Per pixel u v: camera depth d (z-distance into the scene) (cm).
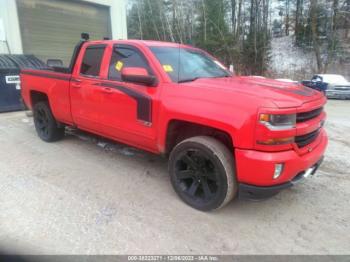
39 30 1087
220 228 279
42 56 1116
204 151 288
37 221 280
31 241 251
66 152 479
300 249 252
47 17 1106
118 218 290
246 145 259
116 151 486
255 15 2861
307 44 2888
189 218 294
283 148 260
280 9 3478
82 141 538
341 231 279
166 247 249
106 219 287
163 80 329
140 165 430
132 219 289
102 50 405
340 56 2559
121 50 381
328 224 291
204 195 305
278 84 337
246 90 286
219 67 427
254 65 2764
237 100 268
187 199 316
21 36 1030
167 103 313
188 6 3088
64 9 1160
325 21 2675
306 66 2656
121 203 319
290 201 335
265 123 251
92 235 262
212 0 2955
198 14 3041
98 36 1328
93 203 317
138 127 352
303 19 2942
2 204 310
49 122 513
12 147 502
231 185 281
